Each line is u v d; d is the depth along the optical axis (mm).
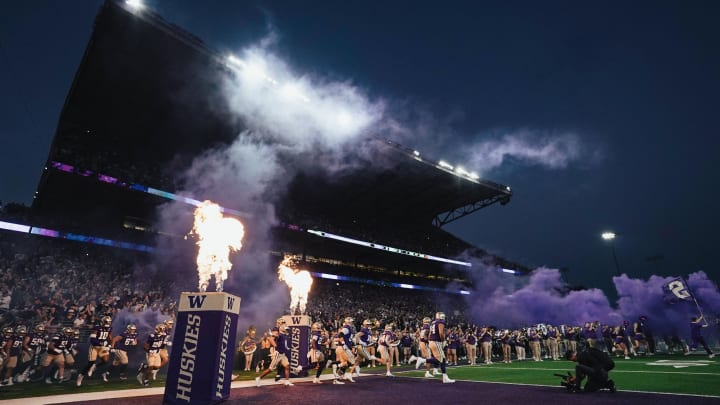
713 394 7391
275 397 8477
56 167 21906
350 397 8398
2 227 20594
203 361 6887
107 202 27109
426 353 16000
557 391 8758
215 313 7109
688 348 20625
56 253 23078
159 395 8953
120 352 12406
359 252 39188
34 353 12328
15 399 8234
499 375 12930
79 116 26719
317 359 11703
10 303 16594
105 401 8039
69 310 15555
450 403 7422
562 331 23312
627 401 7117
